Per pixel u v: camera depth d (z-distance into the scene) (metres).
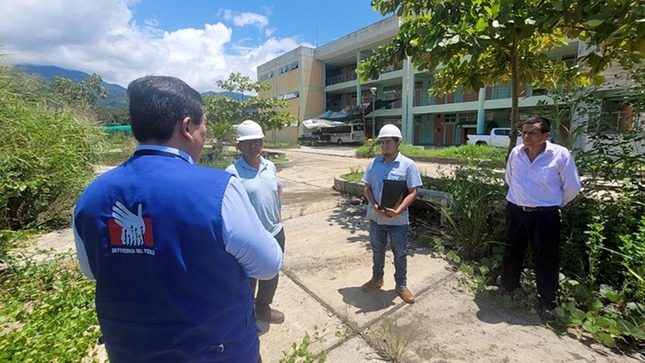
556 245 2.53
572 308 2.39
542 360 2.08
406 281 2.96
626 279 2.59
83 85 41.47
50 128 4.97
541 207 2.51
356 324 2.49
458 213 3.88
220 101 14.98
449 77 4.89
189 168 0.98
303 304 2.81
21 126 4.38
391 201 2.69
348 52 33.00
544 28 3.06
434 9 3.66
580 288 2.62
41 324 2.21
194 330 0.93
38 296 2.77
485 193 3.78
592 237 2.74
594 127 3.40
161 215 0.89
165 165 0.96
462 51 4.24
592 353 2.14
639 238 2.59
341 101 37.62
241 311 1.09
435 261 3.62
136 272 0.91
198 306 0.93
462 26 3.17
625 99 3.26
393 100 29.36
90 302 2.60
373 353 2.18
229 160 11.86
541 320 2.52
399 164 2.72
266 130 15.77
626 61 3.45
